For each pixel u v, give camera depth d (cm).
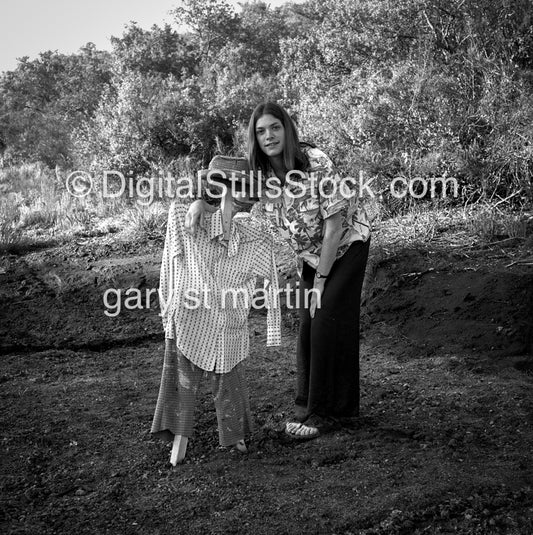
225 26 2605
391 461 397
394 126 894
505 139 824
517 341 566
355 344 435
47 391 516
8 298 743
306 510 353
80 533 341
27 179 1608
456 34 999
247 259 408
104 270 799
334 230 415
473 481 372
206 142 1307
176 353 404
